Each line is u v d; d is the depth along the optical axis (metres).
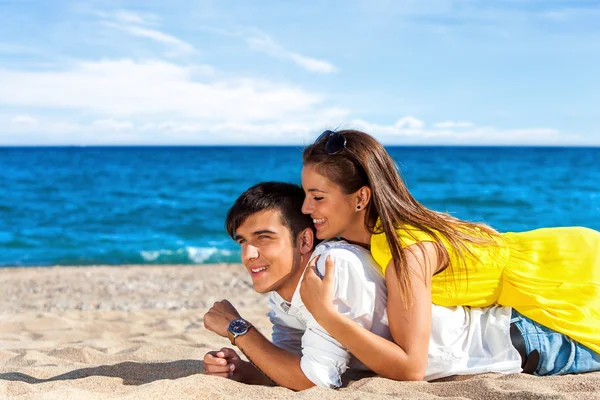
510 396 2.70
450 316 3.16
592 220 21.53
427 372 3.11
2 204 26.97
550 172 39.81
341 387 3.07
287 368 3.04
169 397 2.80
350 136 3.09
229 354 3.32
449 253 3.10
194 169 47.97
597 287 3.25
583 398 2.61
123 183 36.59
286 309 3.33
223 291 9.24
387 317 3.02
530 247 3.37
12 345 5.35
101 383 3.33
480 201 26.28
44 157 69.56
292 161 57.75
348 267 2.97
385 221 2.98
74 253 14.84
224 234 18.17
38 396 2.76
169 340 5.32
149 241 16.91
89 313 7.40
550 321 3.18
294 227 3.13
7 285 10.05
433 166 46.34
